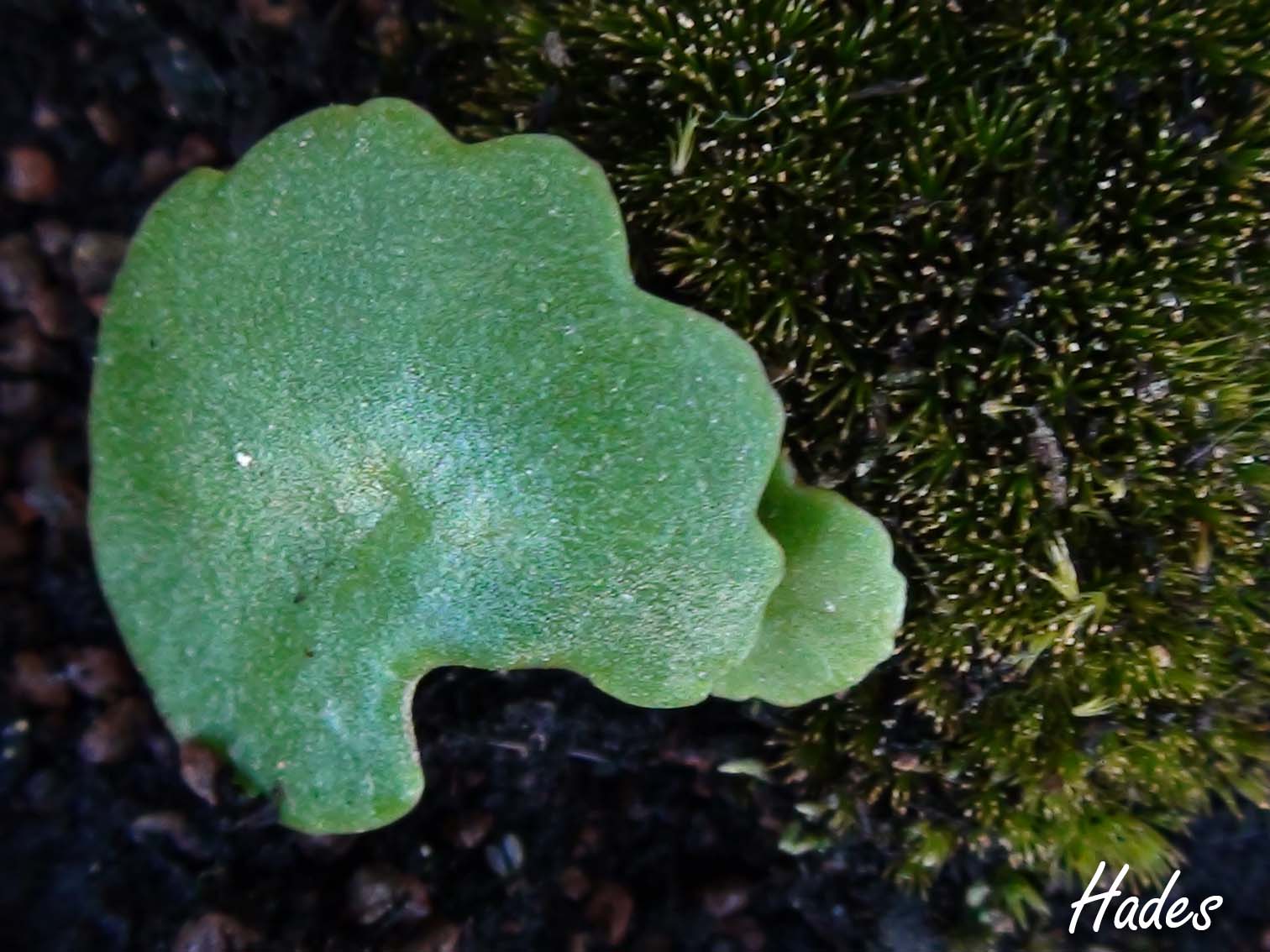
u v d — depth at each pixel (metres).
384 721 0.06
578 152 0.06
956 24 0.06
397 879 0.07
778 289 0.06
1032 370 0.06
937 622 0.07
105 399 0.06
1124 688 0.07
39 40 0.06
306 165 0.06
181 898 0.06
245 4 0.06
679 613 0.06
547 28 0.07
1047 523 0.07
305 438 0.06
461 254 0.06
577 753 0.07
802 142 0.06
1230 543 0.07
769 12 0.06
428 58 0.07
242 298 0.06
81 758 0.06
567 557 0.06
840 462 0.07
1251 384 0.06
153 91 0.06
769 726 0.07
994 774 0.07
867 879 0.07
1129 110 0.06
